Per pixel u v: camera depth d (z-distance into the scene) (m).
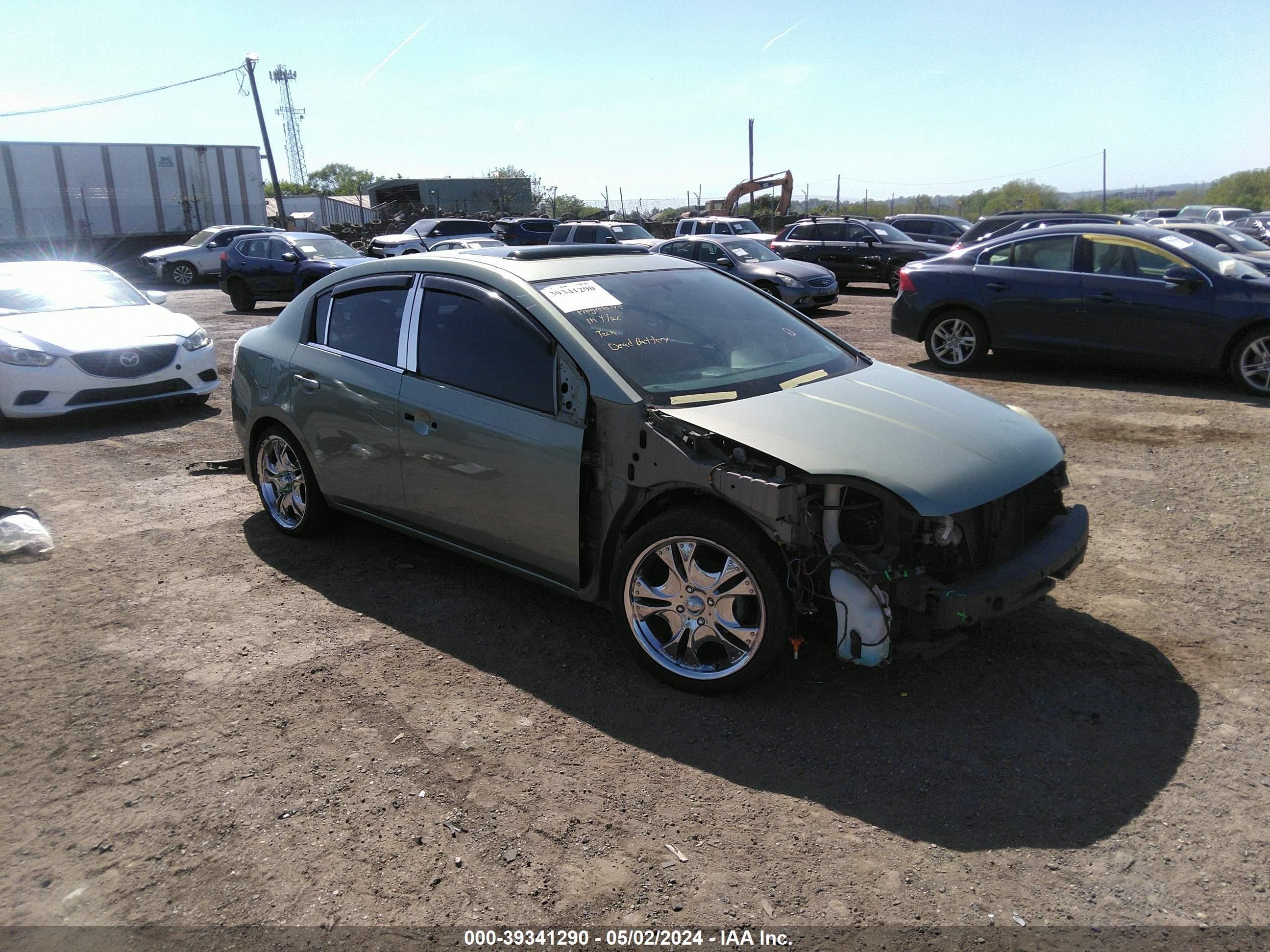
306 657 3.83
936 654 3.14
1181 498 5.61
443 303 4.15
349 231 39.19
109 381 8.05
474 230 27.33
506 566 3.99
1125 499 5.64
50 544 5.11
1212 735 3.13
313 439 4.72
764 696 3.45
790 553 3.19
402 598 4.39
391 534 5.28
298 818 2.80
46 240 33.16
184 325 8.95
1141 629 3.92
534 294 3.86
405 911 2.42
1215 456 6.46
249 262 18.48
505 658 3.79
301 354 4.79
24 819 2.82
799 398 3.71
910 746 3.11
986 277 9.65
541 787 2.94
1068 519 3.64
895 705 3.36
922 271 10.20
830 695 3.44
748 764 3.04
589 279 4.16
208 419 8.58
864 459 3.21
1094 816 2.74
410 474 4.21
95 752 3.17
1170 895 2.42
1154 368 9.30
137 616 4.25
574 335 3.67
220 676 3.68
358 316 4.55
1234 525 5.12
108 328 8.41
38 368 7.76
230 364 11.67
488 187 55.16
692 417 3.42
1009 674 3.56
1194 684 3.46
